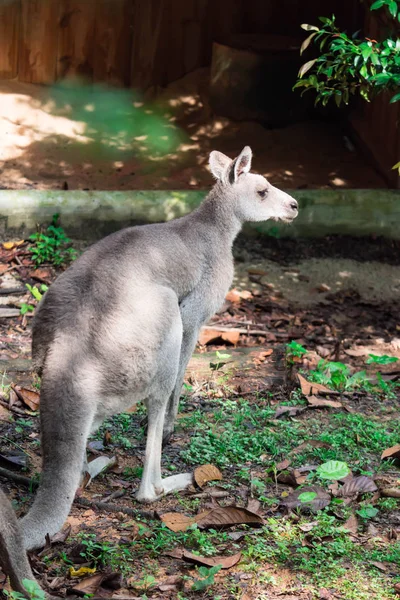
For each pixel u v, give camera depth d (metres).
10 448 6.29
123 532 5.31
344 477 5.95
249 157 6.46
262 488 5.87
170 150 12.56
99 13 13.48
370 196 10.83
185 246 6.02
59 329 5.14
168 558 5.08
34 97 13.30
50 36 13.46
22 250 9.82
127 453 6.41
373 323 9.35
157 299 5.39
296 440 6.63
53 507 4.80
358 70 7.79
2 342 8.15
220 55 13.09
